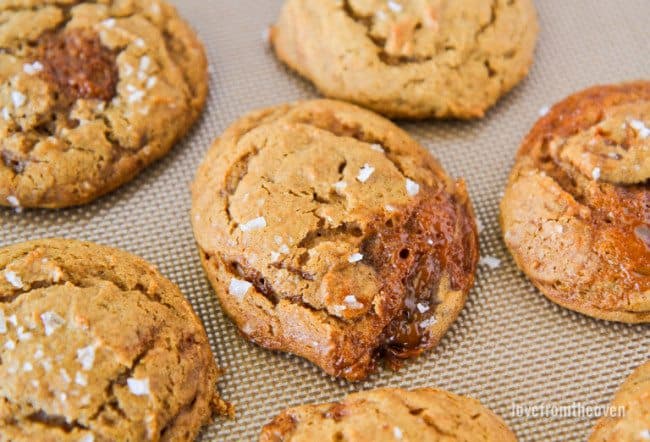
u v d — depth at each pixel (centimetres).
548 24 34
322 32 32
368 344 28
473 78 32
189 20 34
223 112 32
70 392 26
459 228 30
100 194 31
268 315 28
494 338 29
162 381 27
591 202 29
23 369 26
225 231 29
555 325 30
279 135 30
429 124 32
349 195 29
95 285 28
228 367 29
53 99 30
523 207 30
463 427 27
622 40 34
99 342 27
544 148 31
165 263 30
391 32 31
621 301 29
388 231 29
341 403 27
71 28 31
